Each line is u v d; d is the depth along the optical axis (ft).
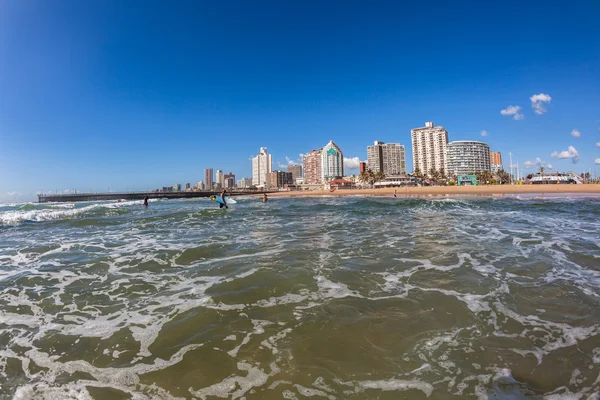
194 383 8.33
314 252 23.41
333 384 8.18
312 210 69.51
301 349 9.81
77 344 10.37
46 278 17.89
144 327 11.53
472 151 526.98
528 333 10.58
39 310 13.29
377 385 8.11
